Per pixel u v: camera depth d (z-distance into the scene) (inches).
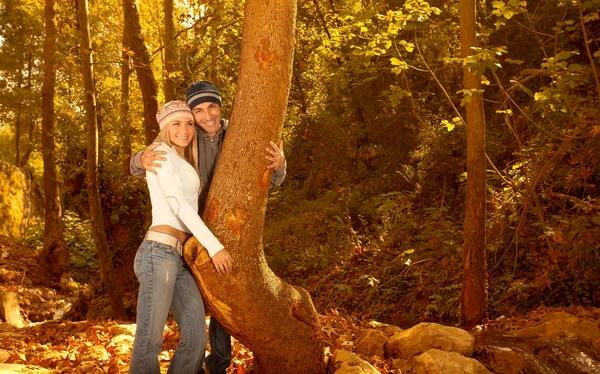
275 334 165.6
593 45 453.1
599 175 367.9
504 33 470.6
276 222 517.7
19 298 573.9
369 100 536.7
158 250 153.5
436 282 393.4
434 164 489.1
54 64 634.8
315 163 524.7
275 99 160.9
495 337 236.8
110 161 569.9
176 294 158.4
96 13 755.4
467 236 297.0
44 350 233.3
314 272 471.5
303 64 619.5
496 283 375.6
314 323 173.5
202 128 169.2
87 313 493.4
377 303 411.2
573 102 330.0
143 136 676.1
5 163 900.0
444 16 478.9
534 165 363.9
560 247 348.2
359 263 458.6
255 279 160.1
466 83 298.2
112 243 538.9
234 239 157.9
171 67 529.0
